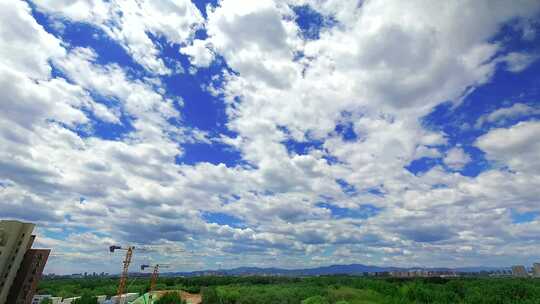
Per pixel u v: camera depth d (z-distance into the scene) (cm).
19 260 12650
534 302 17700
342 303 19975
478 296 19262
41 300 17525
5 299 12069
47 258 13500
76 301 17875
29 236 13162
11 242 12550
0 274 12069
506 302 18462
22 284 12481
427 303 19575
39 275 13088
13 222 12781
